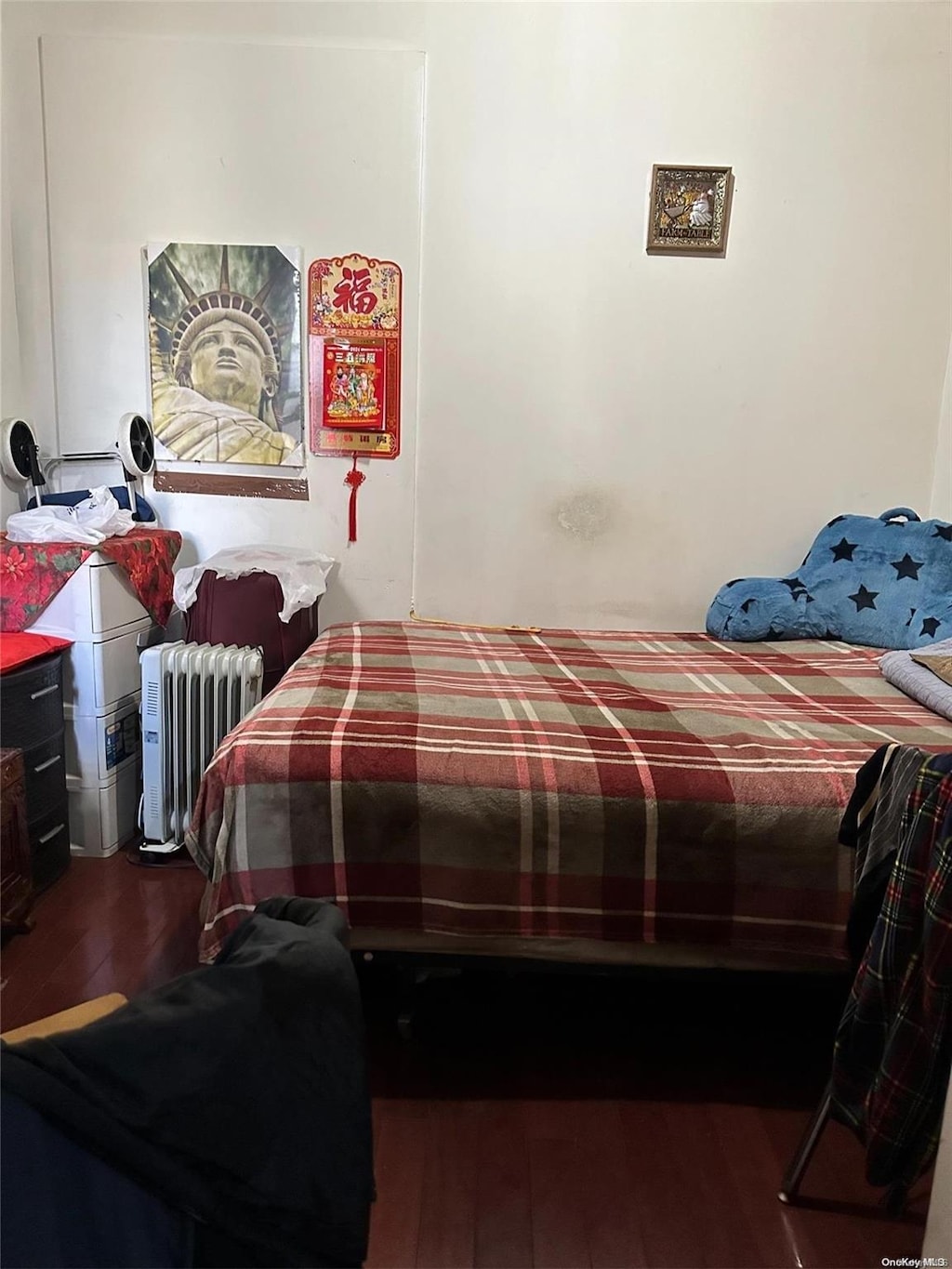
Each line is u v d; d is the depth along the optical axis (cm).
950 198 252
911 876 108
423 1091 151
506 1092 152
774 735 163
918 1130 107
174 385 257
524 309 255
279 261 250
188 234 250
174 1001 62
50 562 213
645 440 263
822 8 240
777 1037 171
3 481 245
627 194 249
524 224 250
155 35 240
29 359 257
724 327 258
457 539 268
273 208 249
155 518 265
